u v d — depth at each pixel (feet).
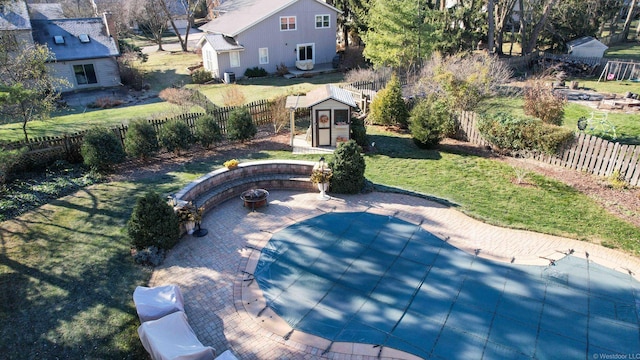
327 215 40.55
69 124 69.62
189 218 36.45
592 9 127.85
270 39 112.98
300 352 24.82
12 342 25.08
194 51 143.23
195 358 21.72
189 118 57.31
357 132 56.18
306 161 47.96
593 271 31.81
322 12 118.11
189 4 141.90
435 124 55.52
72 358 24.22
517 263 32.99
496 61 83.46
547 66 103.14
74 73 99.45
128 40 161.27
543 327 26.45
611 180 45.85
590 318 27.12
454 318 27.30
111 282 30.40
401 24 89.76
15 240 34.65
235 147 57.11
